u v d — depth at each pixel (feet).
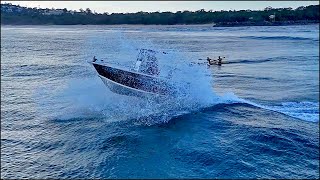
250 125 64.44
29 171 46.91
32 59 159.84
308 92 100.99
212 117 67.67
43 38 317.22
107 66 69.41
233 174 46.83
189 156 51.52
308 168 50.06
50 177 45.47
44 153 52.44
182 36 351.67
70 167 48.19
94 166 48.49
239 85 107.86
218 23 574.97
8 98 82.79
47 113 70.03
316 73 132.77
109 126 62.08
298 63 161.48
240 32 440.04
